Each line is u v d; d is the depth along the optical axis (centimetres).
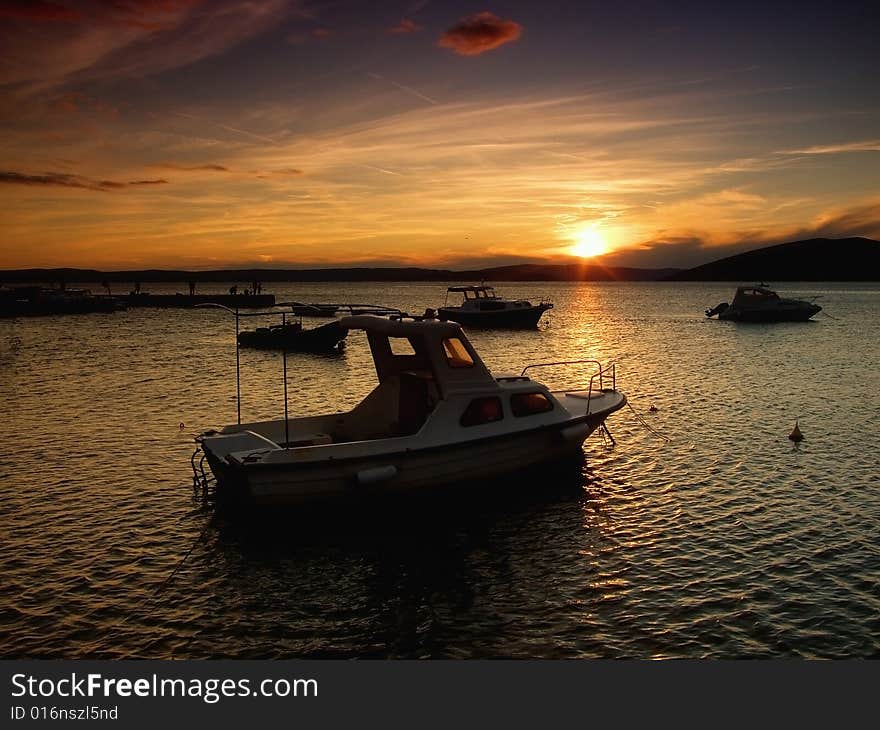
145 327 8075
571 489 1923
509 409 1839
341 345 5475
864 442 2356
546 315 10894
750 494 1855
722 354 5075
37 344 5953
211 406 3095
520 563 1486
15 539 1570
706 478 1994
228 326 8325
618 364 4553
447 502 1759
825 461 2139
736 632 1207
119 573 1425
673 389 3478
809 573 1401
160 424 2702
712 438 2438
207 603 1321
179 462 2153
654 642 1188
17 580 1383
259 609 1303
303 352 5428
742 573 1409
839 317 9050
